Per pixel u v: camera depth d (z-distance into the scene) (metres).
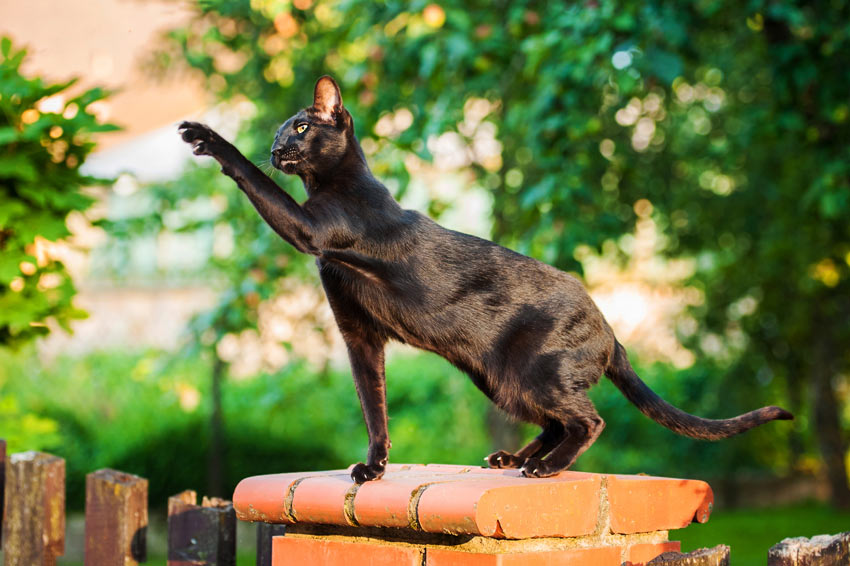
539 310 2.82
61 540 3.46
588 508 2.49
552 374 2.80
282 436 8.98
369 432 2.99
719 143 9.84
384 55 5.94
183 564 3.15
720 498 11.92
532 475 2.68
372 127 6.09
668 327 12.06
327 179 3.10
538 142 5.51
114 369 9.06
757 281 11.02
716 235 10.46
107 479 3.29
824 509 11.77
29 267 3.95
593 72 5.39
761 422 2.92
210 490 8.16
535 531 2.33
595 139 6.12
